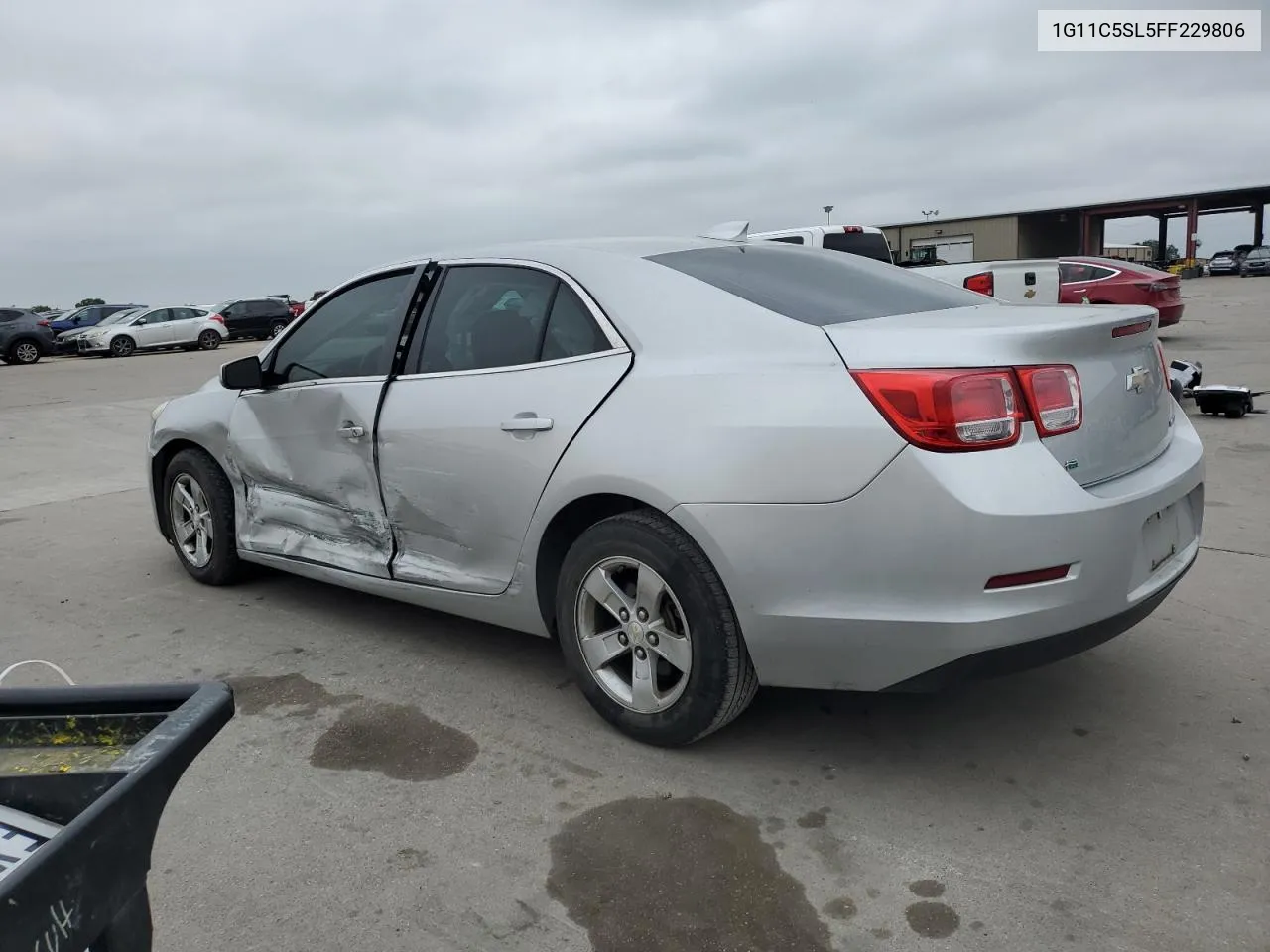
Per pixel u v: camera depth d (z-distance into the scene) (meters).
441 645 4.07
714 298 2.99
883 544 2.53
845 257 3.83
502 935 2.28
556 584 3.38
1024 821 2.67
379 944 2.26
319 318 4.19
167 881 2.52
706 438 2.75
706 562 2.82
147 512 6.92
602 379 3.06
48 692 1.47
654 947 2.22
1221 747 3.03
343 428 3.87
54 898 1.11
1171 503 2.88
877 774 2.93
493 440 3.29
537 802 2.83
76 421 12.05
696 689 2.90
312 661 3.94
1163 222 61.75
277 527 4.39
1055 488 2.51
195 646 4.15
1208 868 2.44
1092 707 3.32
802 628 2.67
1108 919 2.26
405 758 3.12
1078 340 2.67
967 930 2.24
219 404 4.60
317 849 2.64
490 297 3.53
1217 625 3.99
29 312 27.23
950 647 2.51
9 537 6.25
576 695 3.54
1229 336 16.19
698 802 2.80
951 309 3.20
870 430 2.53
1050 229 51.84
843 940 2.23
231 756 3.17
